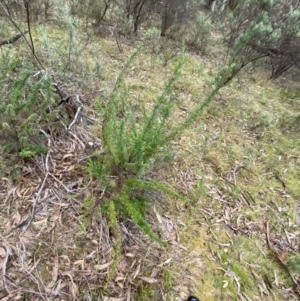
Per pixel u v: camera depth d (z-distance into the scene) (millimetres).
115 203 1473
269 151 2613
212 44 4566
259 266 1670
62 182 1659
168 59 3545
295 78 4398
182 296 1415
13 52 2541
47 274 1323
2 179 1591
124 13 3807
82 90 2332
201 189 1907
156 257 1524
